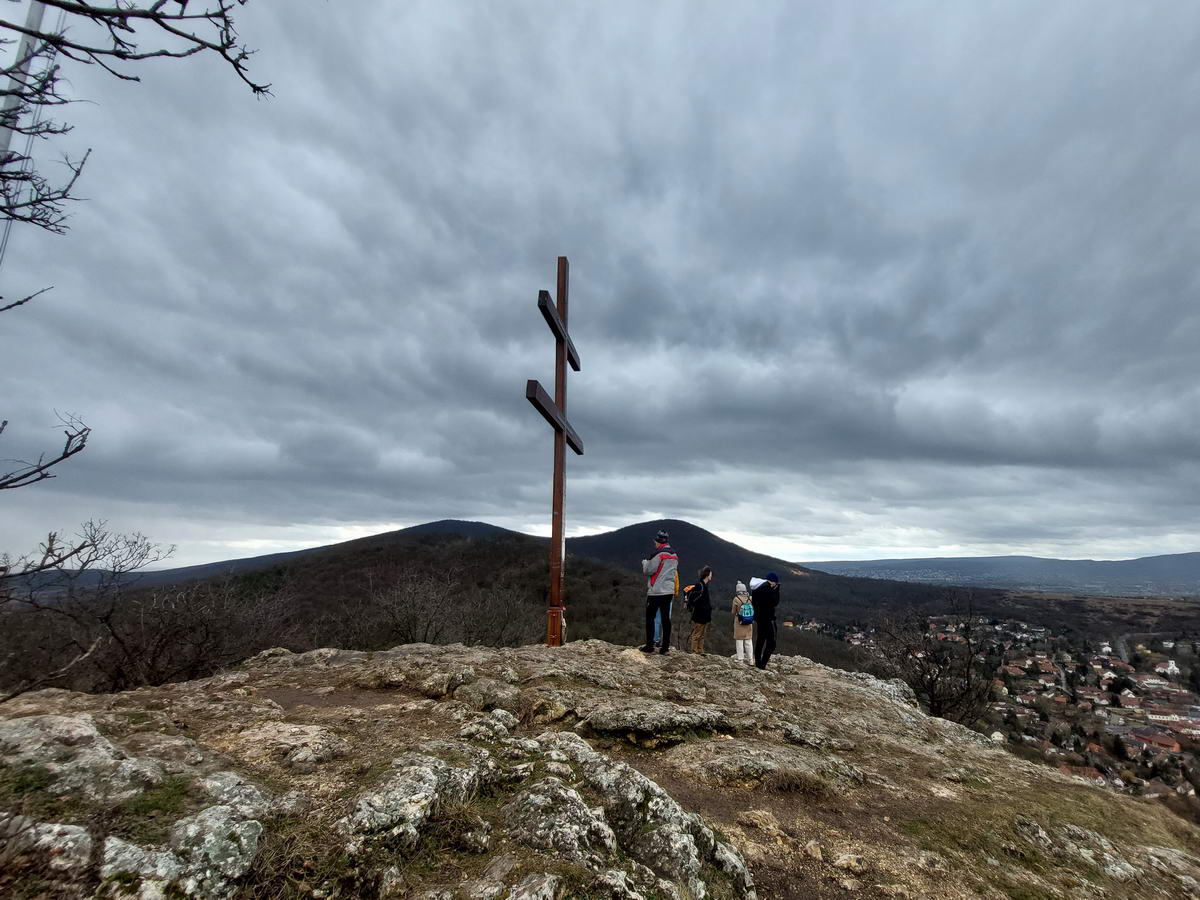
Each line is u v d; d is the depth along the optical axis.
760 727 6.30
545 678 6.82
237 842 2.41
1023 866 4.07
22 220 3.84
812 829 4.13
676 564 10.02
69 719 2.97
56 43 2.58
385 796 2.90
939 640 20.78
